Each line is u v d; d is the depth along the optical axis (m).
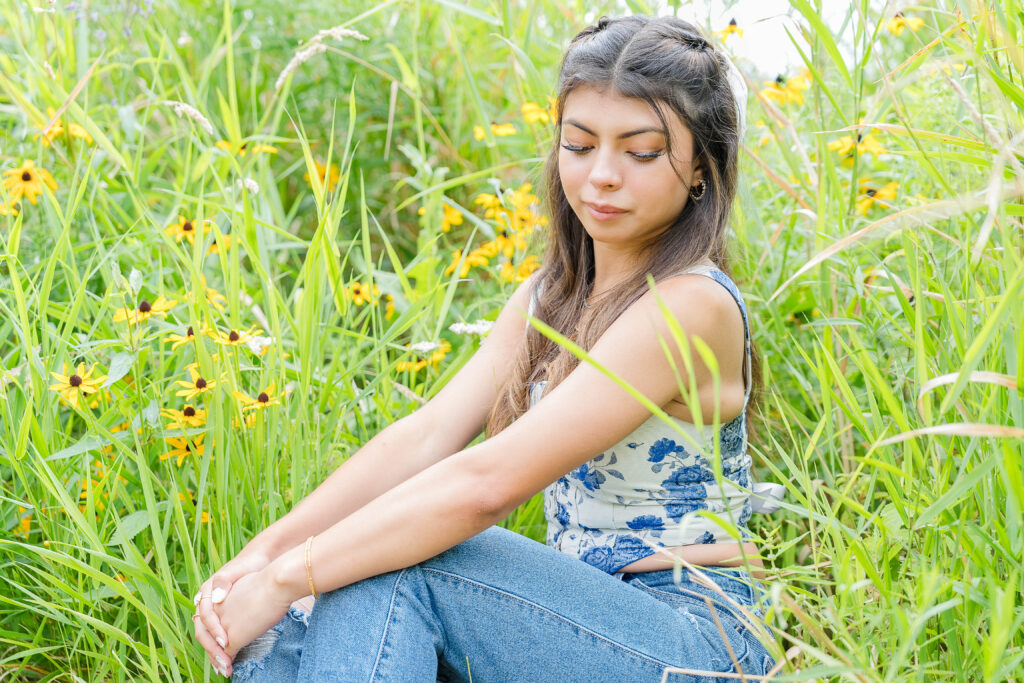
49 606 1.59
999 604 1.05
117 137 2.68
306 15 3.43
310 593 1.44
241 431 1.87
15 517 1.79
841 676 1.31
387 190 3.36
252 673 1.52
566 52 1.57
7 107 2.57
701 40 1.51
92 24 3.06
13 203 2.05
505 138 2.91
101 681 1.63
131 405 1.93
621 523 1.58
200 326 1.88
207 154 2.42
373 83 3.39
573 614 1.42
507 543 1.46
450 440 1.75
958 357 1.48
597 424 1.43
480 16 2.51
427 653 1.42
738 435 1.62
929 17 2.13
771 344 2.29
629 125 1.45
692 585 1.54
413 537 1.41
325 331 2.23
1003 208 1.24
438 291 2.46
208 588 1.54
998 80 1.30
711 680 1.41
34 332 1.86
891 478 1.43
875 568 1.30
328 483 1.68
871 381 1.60
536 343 1.72
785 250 2.24
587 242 1.71
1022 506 1.14
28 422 1.62
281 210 2.77
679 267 1.52
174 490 1.66
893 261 2.12
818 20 1.79
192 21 3.42
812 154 2.46
